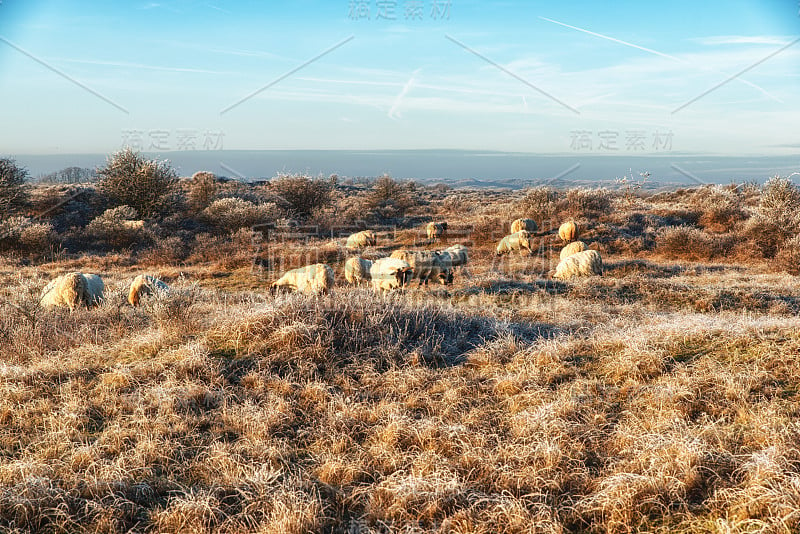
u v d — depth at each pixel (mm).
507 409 5598
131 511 3842
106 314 9523
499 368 6699
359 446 4852
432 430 5008
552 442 4625
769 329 6898
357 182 58719
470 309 10922
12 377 6242
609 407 5430
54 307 10836
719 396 5273
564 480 4133
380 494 4008
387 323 7883
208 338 7500
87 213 30766
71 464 4434
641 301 12711
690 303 12461
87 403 5641
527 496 3967
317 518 3695
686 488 3809
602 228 24703
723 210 26188
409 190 47375
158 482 4211
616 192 36250
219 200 30594
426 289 14523
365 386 6230
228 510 3883
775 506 3336
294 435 5125
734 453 4215
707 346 6668
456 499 3902
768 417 4590
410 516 3740
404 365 6840
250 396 5836
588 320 10141
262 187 41562
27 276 18250
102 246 24875
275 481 4199
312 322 7469
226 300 12047
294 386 6102
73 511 3869
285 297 8406
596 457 4504
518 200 31125
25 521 3693
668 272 17812
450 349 7539
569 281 15008
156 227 27328
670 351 6676
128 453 4609
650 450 4324
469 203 37812
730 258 20844
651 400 5367
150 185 30438
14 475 4184
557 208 28047
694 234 22375
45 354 7359
